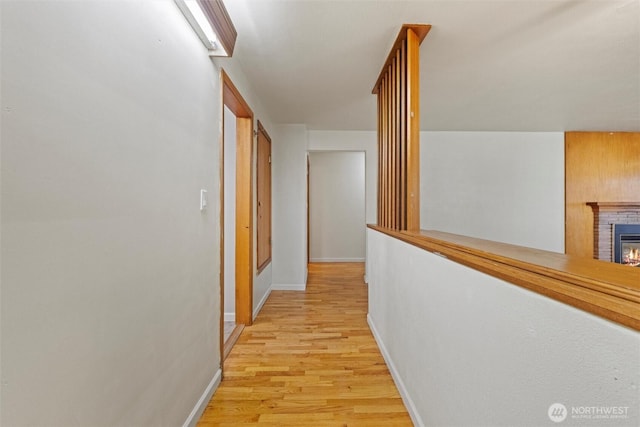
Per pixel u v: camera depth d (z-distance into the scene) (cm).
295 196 413
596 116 374
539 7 167
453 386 105
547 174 456
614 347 47
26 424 65
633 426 44
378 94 277
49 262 70
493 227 455
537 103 326
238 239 280
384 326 217
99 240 86
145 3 109
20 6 63
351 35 196
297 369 202
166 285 123
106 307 89
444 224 454
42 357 68
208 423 152
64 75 74
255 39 200
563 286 56
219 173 187
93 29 84
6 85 60
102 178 87
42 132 68
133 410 101
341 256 646
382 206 261
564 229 455
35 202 67
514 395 71
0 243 60
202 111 161
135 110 103
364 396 173
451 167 455
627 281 50
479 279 87
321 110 352
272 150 409
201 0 128
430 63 234
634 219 443
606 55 222
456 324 103
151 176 113
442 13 173
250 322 280
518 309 69
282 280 414
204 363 164
